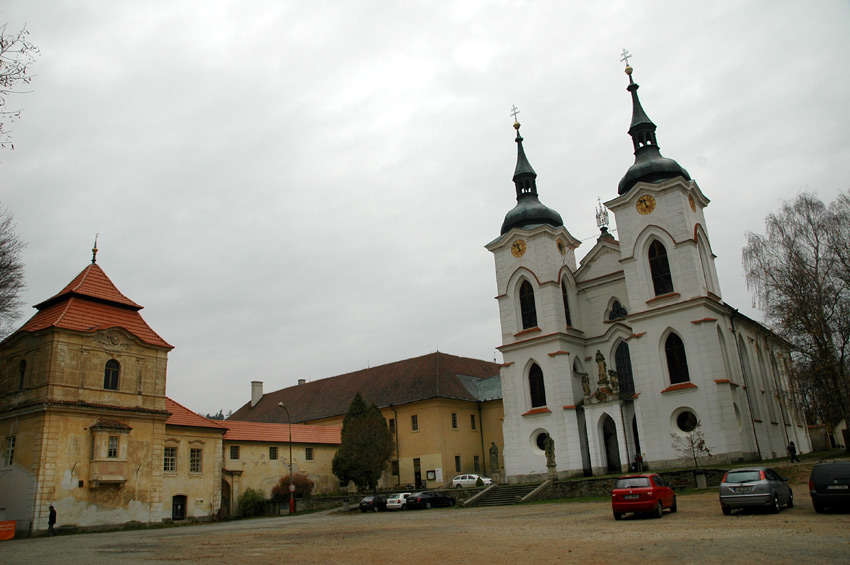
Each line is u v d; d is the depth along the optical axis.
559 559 16.42
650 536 19.92
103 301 49.84
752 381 53.75
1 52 17.62
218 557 20.66
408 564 17.00
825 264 44.97
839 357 43.41
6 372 47.84
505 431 56.38
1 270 38.25
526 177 62.66
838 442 75.88
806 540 17.12
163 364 51.75
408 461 69.12
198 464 55.03
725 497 24.86
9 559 22.67
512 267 58.88
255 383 95.44
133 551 24.55
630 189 52.94
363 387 80.06
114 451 46.72
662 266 50.91
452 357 79.25
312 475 66.81
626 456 49.09
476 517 34.75
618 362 55.56
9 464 44.88
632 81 57.16
